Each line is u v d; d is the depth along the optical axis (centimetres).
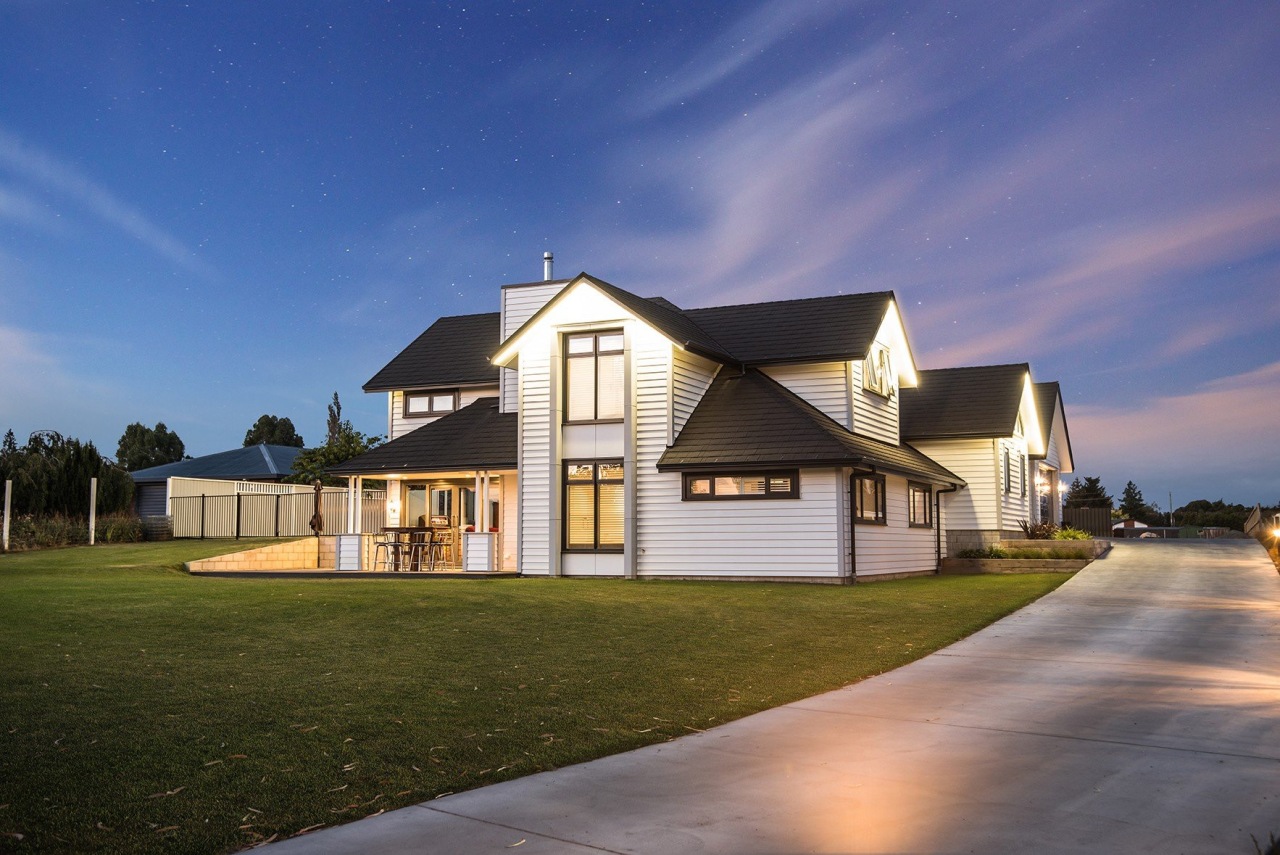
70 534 2906
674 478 2188
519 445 2298
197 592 1556
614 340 2258
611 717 838
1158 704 912
